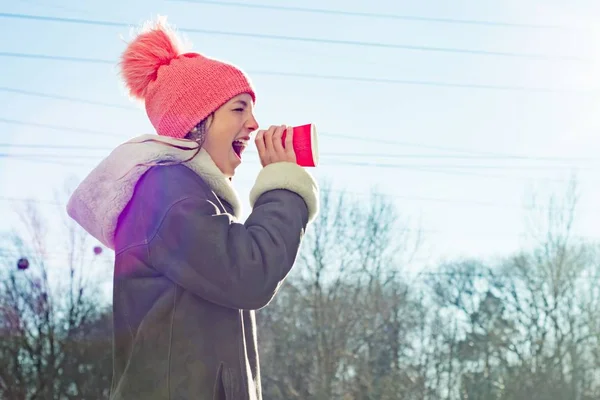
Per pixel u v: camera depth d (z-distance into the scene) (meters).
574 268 28.33
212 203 2.35
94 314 25.42
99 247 25.47
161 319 2.30
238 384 2.33
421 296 28.33
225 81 2.59
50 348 24.86
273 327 25.62
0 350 24.67
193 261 2.26
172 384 2.26
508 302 28.92
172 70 2.61
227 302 2.29
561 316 28.28
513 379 28.06
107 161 2.46
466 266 28.83
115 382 2.39
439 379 28.00
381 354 26.12
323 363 25.14
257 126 2.65
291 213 2.45
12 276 24.72
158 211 2.33
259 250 2.33
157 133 2.69
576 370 27.94
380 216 26.70
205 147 2.58
